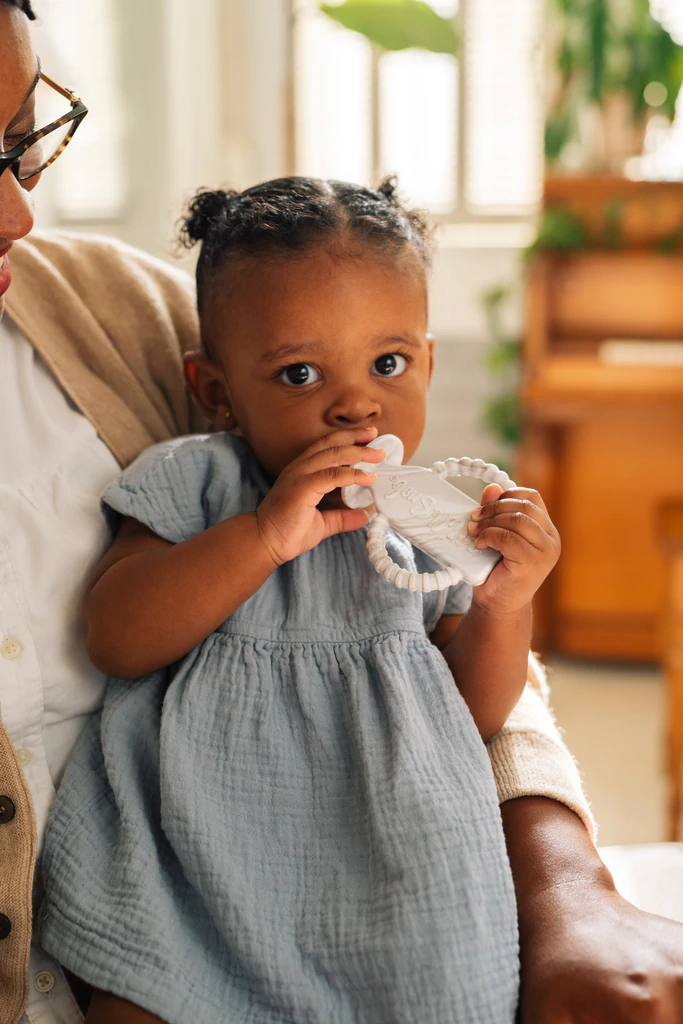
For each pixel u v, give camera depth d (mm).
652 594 2742
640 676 2709
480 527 736
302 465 743
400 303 815
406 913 648
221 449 846
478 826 688
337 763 727
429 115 3816
